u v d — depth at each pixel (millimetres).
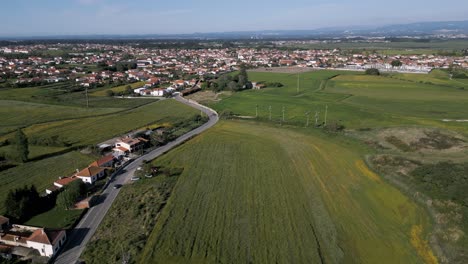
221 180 72562
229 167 79688
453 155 82312
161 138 100625
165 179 73688
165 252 48594
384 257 48000
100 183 72500
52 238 49844
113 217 58812
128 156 88562
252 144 96312
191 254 48125
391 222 56531
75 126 119750
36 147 96500
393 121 116000
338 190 67312
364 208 60812
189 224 55625
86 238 53125
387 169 74188
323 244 50469
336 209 60250
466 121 114812
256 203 62312
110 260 47062
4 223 55094
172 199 64188
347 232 53562
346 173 75000
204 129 114125
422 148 88250
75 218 58312
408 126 105688
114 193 68312
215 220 56750
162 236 52312
